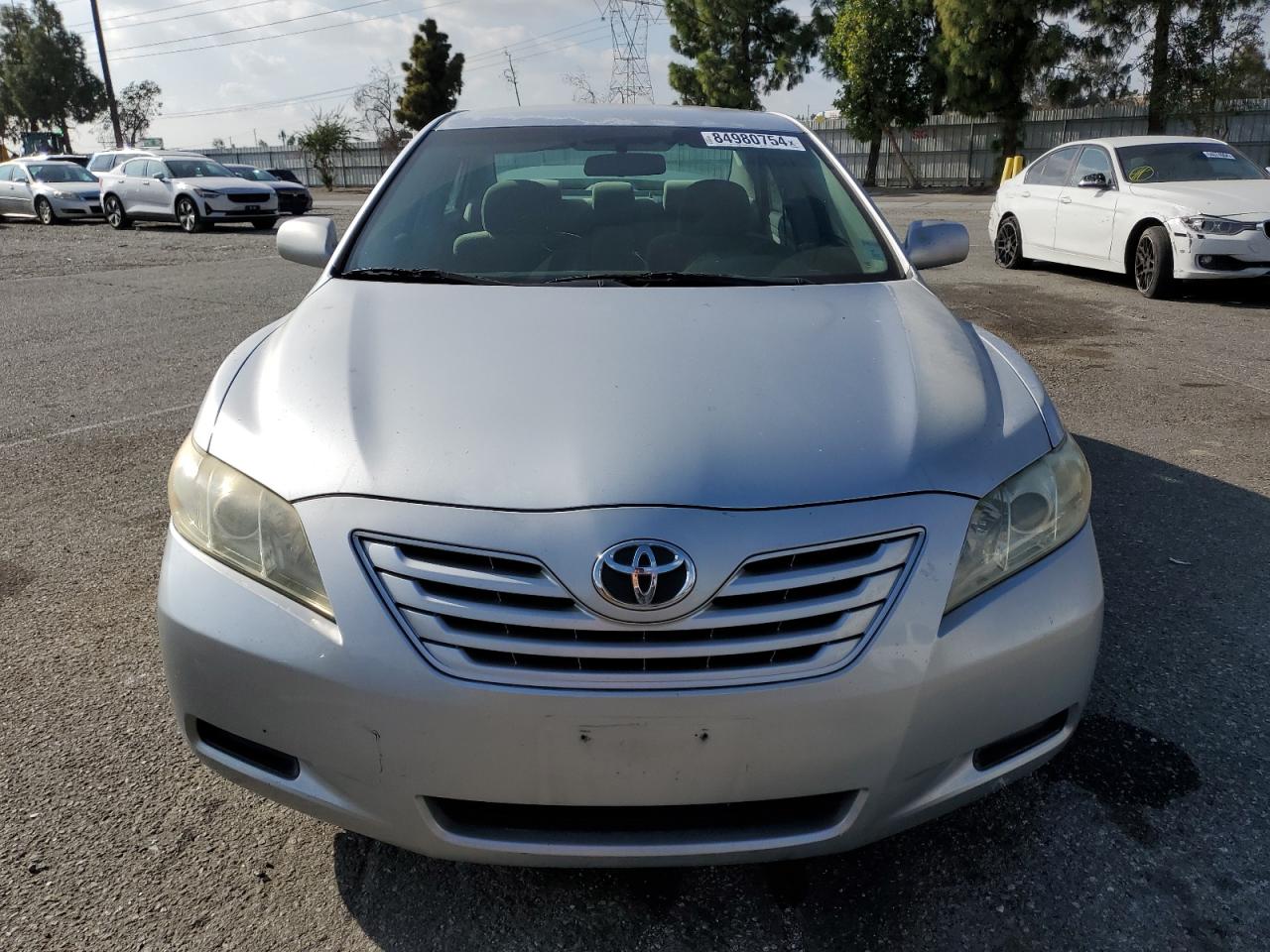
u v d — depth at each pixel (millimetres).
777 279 2812
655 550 1690
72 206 21547
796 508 1765
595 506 1743
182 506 2006
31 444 5172
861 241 3064
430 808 1764
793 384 2082
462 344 2252
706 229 3070
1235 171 9711
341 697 1723
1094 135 34062
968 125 36188
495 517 1745
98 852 2191
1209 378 6273
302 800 1830
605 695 1655
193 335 8102
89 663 2988
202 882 2105
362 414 1984
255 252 14734
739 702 1667
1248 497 4234
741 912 2018
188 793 2391
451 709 1678
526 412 1963
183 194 18938
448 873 2133
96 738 2611
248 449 1959
